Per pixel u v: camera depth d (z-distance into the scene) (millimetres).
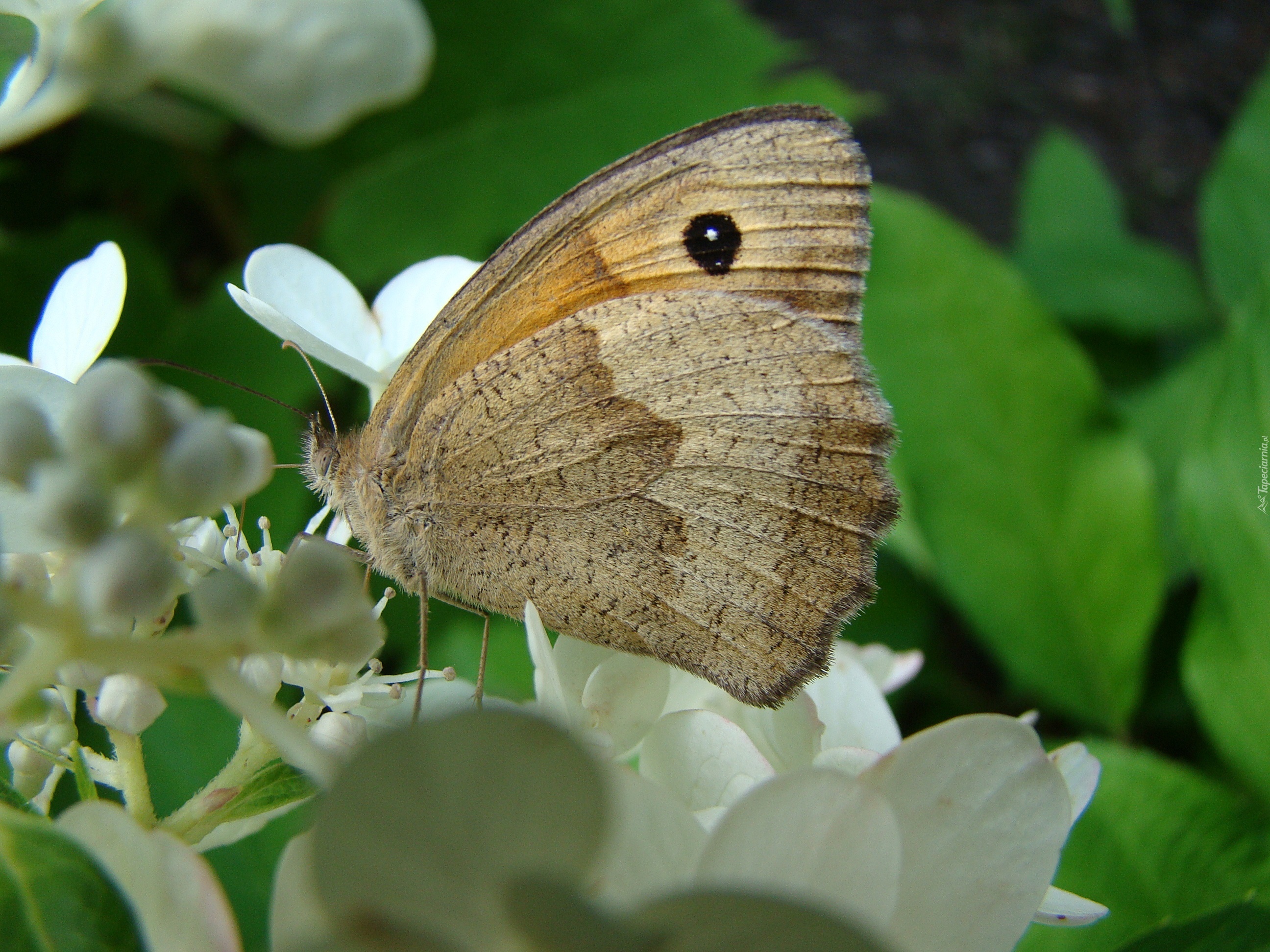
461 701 67
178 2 73
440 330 74
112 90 71
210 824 60
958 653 128
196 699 80
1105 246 128
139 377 50
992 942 52
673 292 75
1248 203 120
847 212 74
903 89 198
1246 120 122
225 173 121
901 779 51
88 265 61
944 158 190
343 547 77
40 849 50
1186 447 97
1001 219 182
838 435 74
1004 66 204
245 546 65
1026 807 52
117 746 59
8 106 67
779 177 74
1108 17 213
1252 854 79
